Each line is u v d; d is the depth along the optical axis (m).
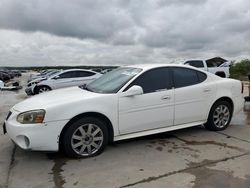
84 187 3.51
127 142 5.23
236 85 6.13
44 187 3.53
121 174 3.86
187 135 5.66
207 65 17.36
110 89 4.88
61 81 14.41
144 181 3.64
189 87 5.40
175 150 4.79
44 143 4.19
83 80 14.62
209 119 5.80
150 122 4.99
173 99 5.18
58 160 4.39
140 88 4.70
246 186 3.48
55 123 4.22
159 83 5.11
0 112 8.78
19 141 4.21
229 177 3.73
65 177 3.79
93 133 4.54
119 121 4.71
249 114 7.91
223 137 5.52
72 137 4.37
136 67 5.38
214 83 5.77
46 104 4.31
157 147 4.95
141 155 4.57
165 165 4.15
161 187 3.47
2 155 4.65
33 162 4.33
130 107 4.77
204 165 4.13
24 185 3.59
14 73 54.22
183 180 3.65
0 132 6.04
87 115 4.49
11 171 4.02
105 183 3.61
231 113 6.11
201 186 3.48
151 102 4.95
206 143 5.15
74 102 4.38
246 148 4.87
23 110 4.30
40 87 14.34
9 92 17.00
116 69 5.84
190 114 5.44
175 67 5.39
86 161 4.35
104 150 4.81
